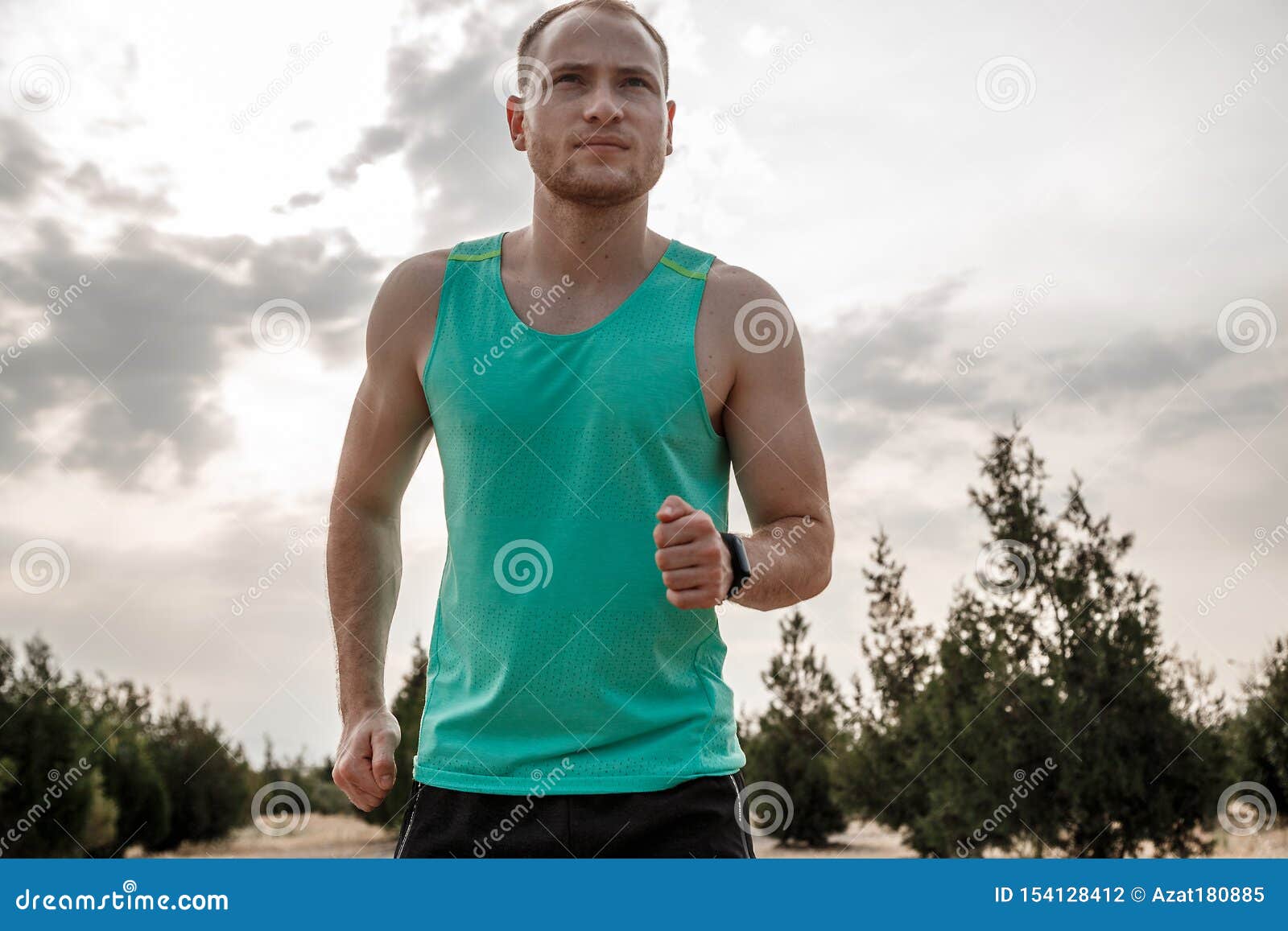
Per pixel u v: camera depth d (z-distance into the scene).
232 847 13.05
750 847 2.26
